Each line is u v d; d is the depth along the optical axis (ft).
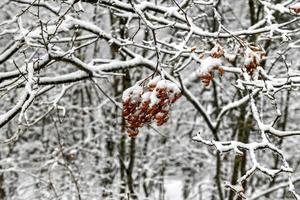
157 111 9.21
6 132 32.09
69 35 29.30
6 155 33.53
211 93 36.83
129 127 9.92
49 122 35.27
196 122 37.22
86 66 14.60
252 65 10.26
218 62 9.38
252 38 21.74
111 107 33.78
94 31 15.02
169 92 9.06
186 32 15.89
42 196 27.22
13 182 33.78
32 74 12.25
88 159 31.53
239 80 12.18
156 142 37.47
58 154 28.30
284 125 33.71
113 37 15.66
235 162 25.72
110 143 32.73
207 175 38.91
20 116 11.47
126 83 28.27
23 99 12.60
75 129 33.45
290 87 12.71
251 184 36.01
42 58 13.38
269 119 35.01
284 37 13.38
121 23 23.54
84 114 35.63
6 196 33.19
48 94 31.83
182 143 35.65
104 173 31.73
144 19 11.50
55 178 28.27
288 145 35.70
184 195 38.29
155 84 9.30
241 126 25.58
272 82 13.20
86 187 28.27
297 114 37.76
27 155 35.50
